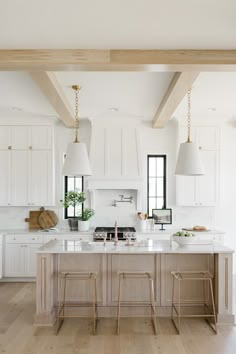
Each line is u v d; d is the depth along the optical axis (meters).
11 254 6.76
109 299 4.95
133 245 5.04
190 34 3.28
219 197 7.00
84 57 3.62
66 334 4.34
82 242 5.35
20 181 7.04
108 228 7.03
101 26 3.12
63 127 7.42
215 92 5.24
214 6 2.79
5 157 7.03
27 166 7.03
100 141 7.04
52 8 2.81
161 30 3.20
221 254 4.68
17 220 7.34
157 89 5.06
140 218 7.13
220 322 4.65
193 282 4.95
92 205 7.28
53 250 4.66
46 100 5.69
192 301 4.93
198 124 6.99
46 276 4.65
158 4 2.75
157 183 7.50
